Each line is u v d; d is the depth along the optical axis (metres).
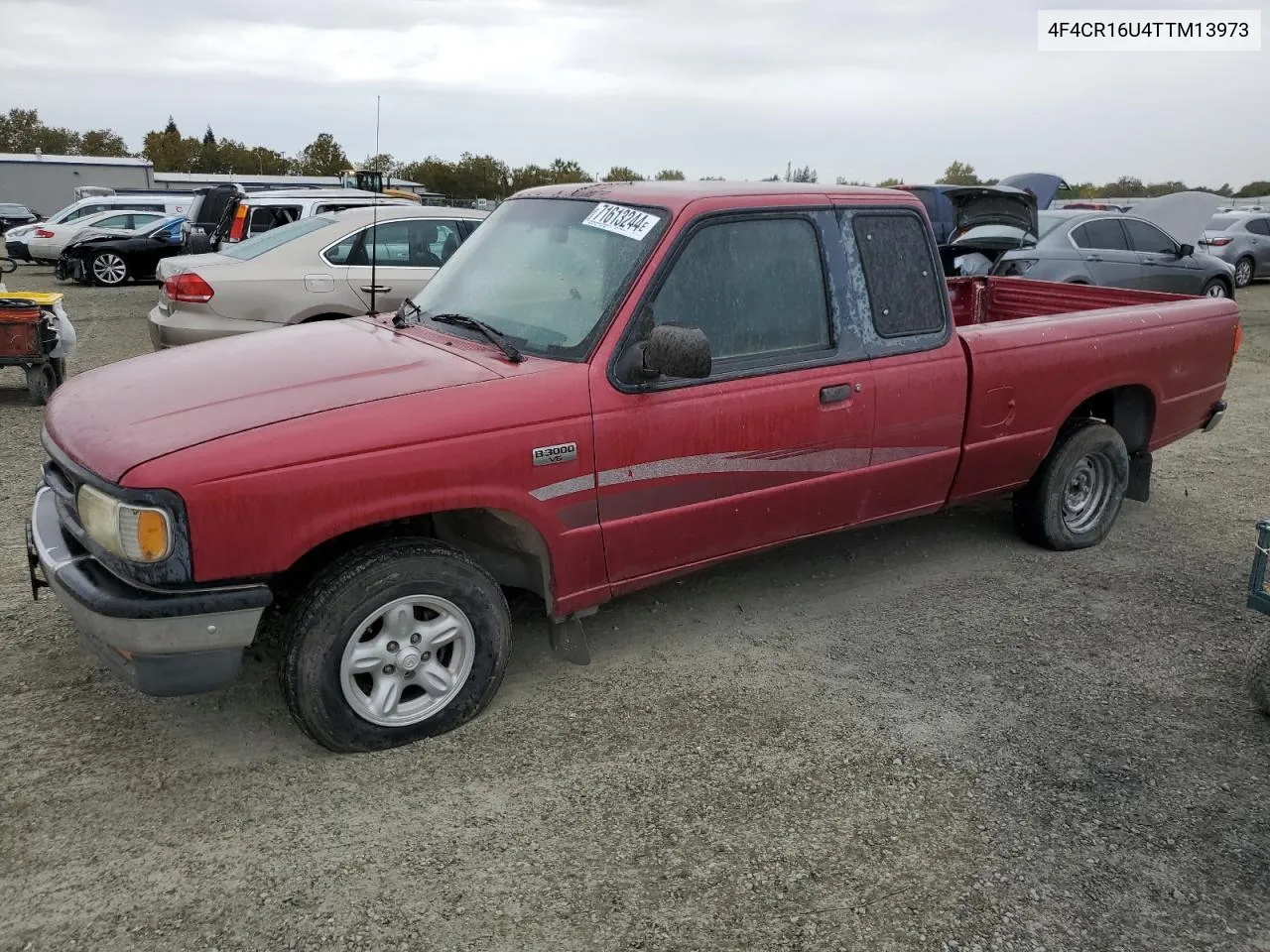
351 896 2.70
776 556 5.23
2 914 2.60
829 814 3.11
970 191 10.27
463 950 2.53
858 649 4.23
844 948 2.57
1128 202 21.53
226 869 2.79
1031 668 4.09
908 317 4.34
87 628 2.99
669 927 2.62
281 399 3.20
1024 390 4.73
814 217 4.07
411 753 3.38
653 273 3.64
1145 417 5.49
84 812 3.02
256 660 3.96
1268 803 3.23
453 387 3.31
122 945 2.51
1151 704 3.84
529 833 2.98
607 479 3.56
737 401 3.81
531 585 3.72
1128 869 2.90
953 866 2.89
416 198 18.12
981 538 5.57
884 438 4.29
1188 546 5.55
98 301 16.73
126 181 47.22
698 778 3.28
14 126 86.19
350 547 3.44
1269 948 2.62
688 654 4.14
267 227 11.27
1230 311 5.74
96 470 2.95
